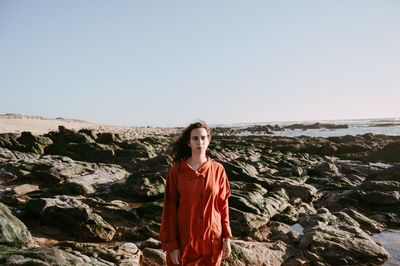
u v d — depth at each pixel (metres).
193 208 4.10
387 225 11.85
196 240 4.09
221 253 4.29
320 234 9.20
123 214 11.36
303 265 8.27
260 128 97.62
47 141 28.23
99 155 25.11
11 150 26.39
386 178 16.56
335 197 14.30
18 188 14.62
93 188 15.01
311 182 18.23
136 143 27.22
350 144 35.84
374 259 8.55
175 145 4.44
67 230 9.86
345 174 20.06
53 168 17.22
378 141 41.62
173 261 4.11
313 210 13.34
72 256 6.01
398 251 9.27
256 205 11.91
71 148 25.97
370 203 13.33
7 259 5.48
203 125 4.33
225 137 50.19
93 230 9.75
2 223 7.07
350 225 10.87
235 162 17.31
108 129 80.88
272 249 8.76
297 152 34.41
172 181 4.25
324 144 35.56
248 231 10.53
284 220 11.93
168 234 4.17
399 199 13.17
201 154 4.27
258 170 20.61
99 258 7.21
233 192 12.84
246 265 7.84
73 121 115.19
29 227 10.03
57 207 10.20
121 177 17.89
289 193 14.92
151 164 20.83
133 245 8.05
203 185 4.12
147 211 11.48
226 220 4.38
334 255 8.54
